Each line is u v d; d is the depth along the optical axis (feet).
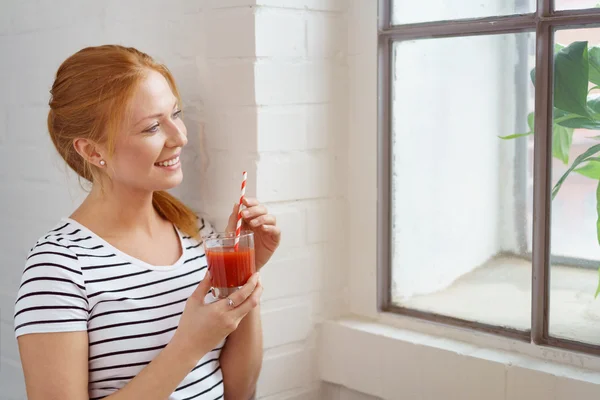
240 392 5.67
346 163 6.31
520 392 5.16
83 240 5.01
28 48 7.27
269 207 5.78
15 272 7.68
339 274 6.38
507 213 5.48
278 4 5.66
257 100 5.59
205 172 6.02
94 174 5.15
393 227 6.15
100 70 4.90
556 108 5.15
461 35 5.58
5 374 7.82
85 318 4.82
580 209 5.10
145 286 5.08
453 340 5.73
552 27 5.12
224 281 4.68
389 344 5.83
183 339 4.66
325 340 6.28
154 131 4.97
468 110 5.60
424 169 5.90
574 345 5.20
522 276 5.45
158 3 6.16
